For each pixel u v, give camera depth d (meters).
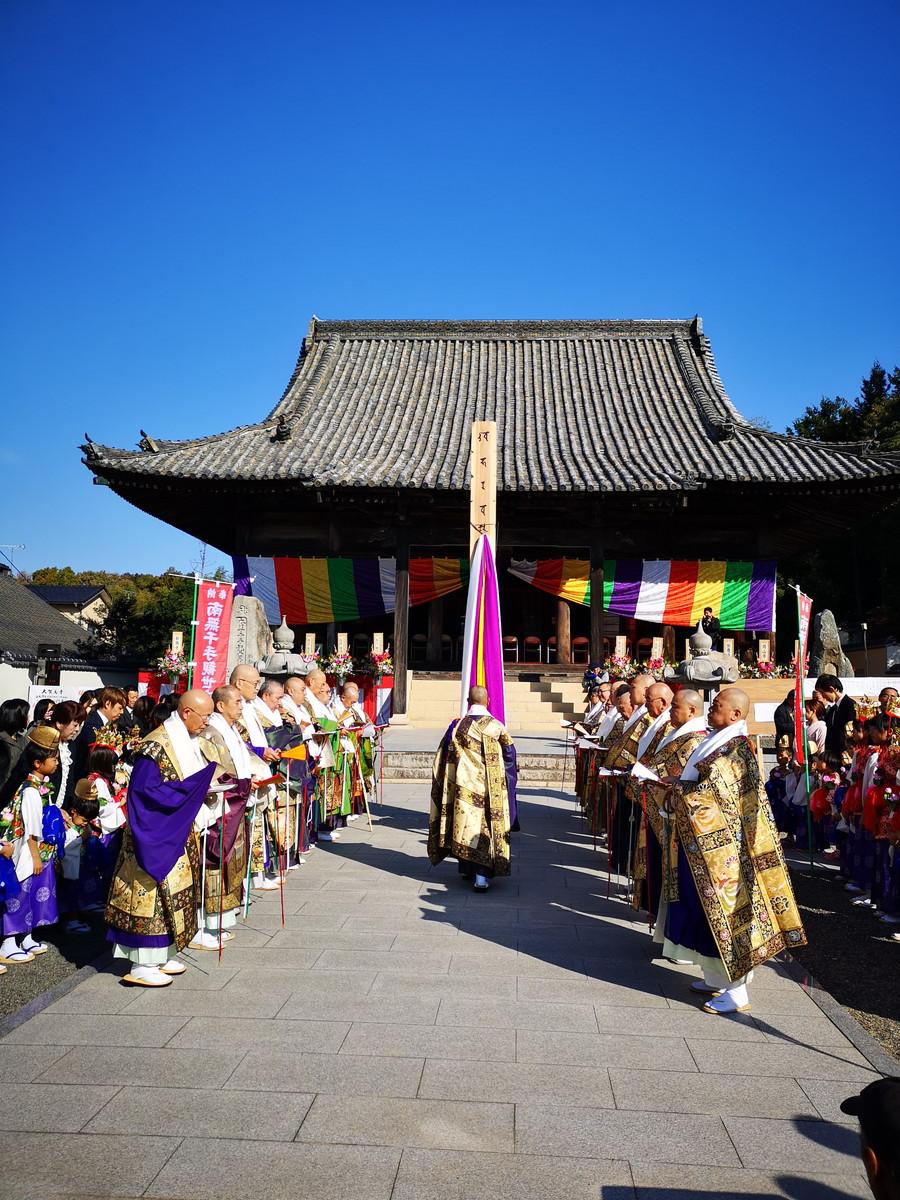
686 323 28.30
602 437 23.17
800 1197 3.44
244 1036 4.84
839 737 9.97
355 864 9.09
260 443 22.77
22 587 36.84
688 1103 4.17
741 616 21.83
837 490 20.23
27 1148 3.69
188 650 19.86
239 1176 3.51
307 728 9.27
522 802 13.16
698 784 5.45
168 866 5.50
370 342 28.62
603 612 21.56
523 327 28.55
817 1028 5.12
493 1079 4.37
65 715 7.25
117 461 20.14
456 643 24.81
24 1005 5.36
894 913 7.49
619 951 6.43
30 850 6.25
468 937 6.71
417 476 20.83
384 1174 3.54
